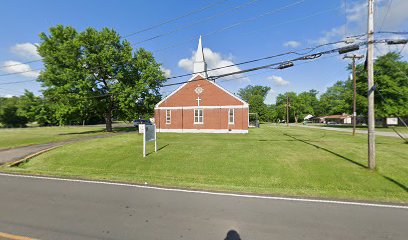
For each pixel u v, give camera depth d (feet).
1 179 26.00
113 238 12.47
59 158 38.60
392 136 74.18
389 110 121.90
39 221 14.64
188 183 24.07
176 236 12.73
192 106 92.32
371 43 27.91
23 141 64.39
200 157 37.60
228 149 45.55
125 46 99.04
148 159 36.50
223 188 22.25
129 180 25.38
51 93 93.15
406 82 127.03
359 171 28.14
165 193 20.67
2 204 17.80
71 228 13.67
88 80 88.63
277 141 59.67
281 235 12.89
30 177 26.96
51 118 101.65
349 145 51.42
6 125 190.60
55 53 91.20
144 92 93.97
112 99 96.73
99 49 93.76
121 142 57.06
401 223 14.43
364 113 135.54
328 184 23.59
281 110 307.17
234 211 16.40
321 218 15.20
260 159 35.70
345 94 143.43
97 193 20.63
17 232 13.14
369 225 14.16
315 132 96.68
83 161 36.01
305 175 26.86
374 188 22.17
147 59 100.12
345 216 15.53
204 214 15.87
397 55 126.41
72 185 23.38
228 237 12.62
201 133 87.40
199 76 92.38
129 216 15.49
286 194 20.35
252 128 136.67
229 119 89.10
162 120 94.68
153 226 13.99
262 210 16.60
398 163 32.27
